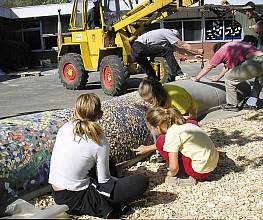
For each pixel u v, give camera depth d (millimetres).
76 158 3473
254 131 6020
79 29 12148
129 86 12492
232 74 6859
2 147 3883
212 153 4082
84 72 12445
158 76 9711
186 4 9969
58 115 4656
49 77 17516
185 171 4152
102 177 3531
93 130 3482
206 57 23453
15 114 8805
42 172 4078
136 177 3602
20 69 22797
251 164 4688
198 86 7254
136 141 4926
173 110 4086
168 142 3986
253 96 7203
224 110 7301
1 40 22875
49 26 26016
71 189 3504
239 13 7633
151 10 10477
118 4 11633
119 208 3598
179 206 3721
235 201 3756
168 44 8102
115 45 11281
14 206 2838
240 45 6816
